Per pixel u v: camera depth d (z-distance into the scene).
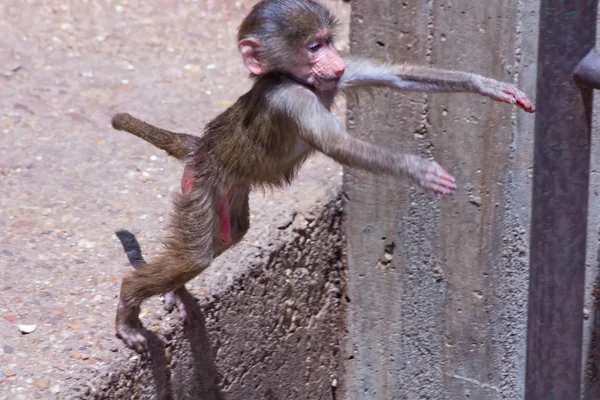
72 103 15.04
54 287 10.88
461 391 13.05
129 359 9.97
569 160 8.17
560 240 8.39
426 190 8.61
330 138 9.04
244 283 11.77
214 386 11.43
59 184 12.95
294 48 9.17
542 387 8.91
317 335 13.51
